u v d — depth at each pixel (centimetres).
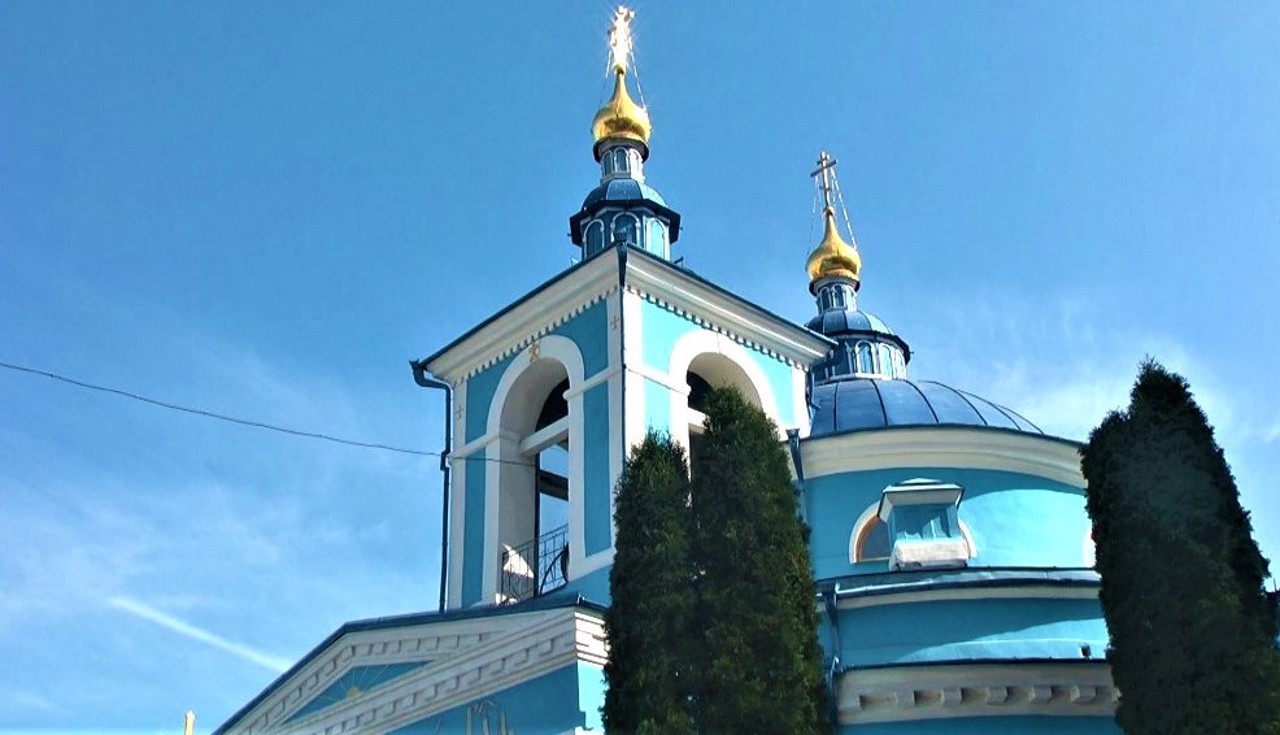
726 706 1351
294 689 2003
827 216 3234
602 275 2203
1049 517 2222
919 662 1734
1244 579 1405
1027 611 1859
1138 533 1449
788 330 2417
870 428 2180
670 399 2164
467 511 2259
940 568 1962
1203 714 1345
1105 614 1485
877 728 1723
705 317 2309
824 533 2147
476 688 1786
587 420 2133
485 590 2141
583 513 2064
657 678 1375
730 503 1454
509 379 2305
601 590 1969
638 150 2647
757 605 1398
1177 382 1509
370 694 1895
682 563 1435
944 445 2206
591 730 1653
